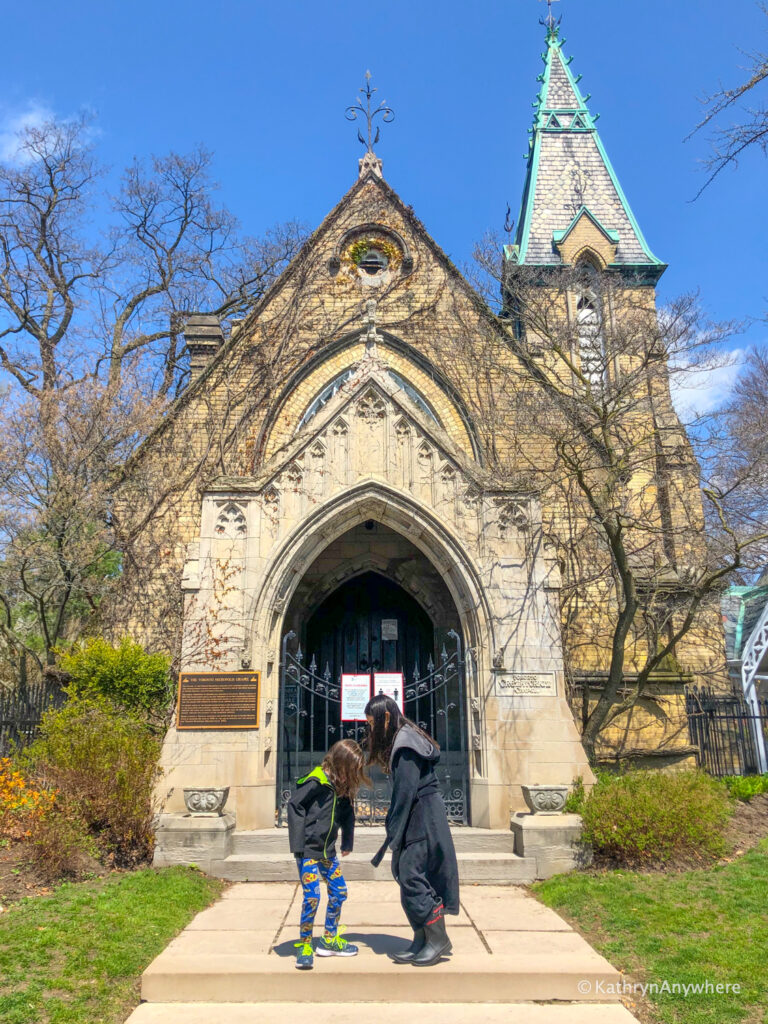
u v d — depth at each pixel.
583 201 26.59
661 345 17.92
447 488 13.11
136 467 19.22
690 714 18.41
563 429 18.03
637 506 19.67
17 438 17.86
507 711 11.91
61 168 26.72
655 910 8.51
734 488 15.80
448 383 20.38
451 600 19.33
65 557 17.52
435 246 21.44
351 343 20.91
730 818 11.83
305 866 6.90
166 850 10.29
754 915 8.27
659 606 17.48
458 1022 6.12
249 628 12.11
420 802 6.98
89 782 10.26
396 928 8.04
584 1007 6.48
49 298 26.80
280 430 20.09
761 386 23.00
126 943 7.44
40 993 6.39
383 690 13.23
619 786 10.88
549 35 30.80
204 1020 6.12
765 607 18.83
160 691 14.12
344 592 20.64
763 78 10.20
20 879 8.87
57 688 16.67
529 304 19.17
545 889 9.61
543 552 12.75
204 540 12.54
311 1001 6.55
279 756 12.83
